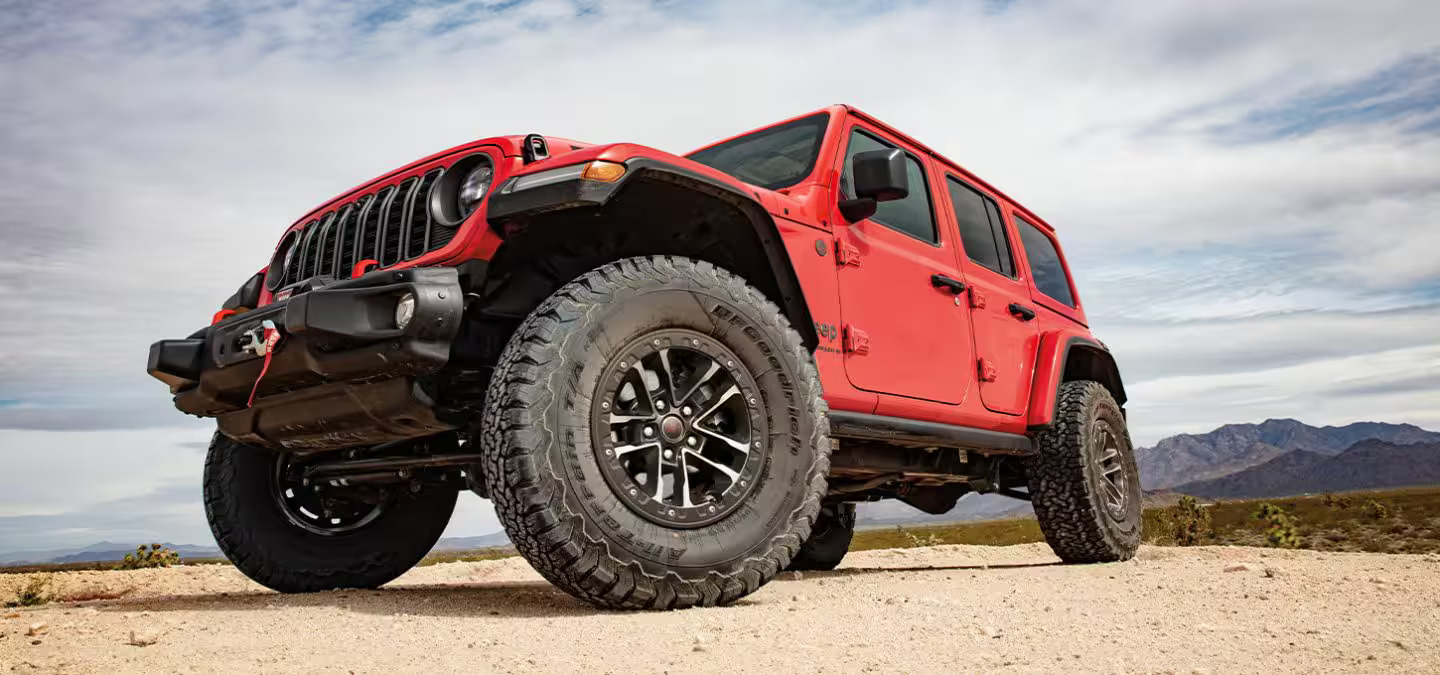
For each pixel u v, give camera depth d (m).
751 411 3.10
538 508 2.60
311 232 3.84
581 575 2.67
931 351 4.33
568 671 1.89
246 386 3.31
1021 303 5.30
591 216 3.25
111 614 3.05
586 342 2.79
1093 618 2.51
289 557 4.14
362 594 3.84
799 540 3.12
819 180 3.96
